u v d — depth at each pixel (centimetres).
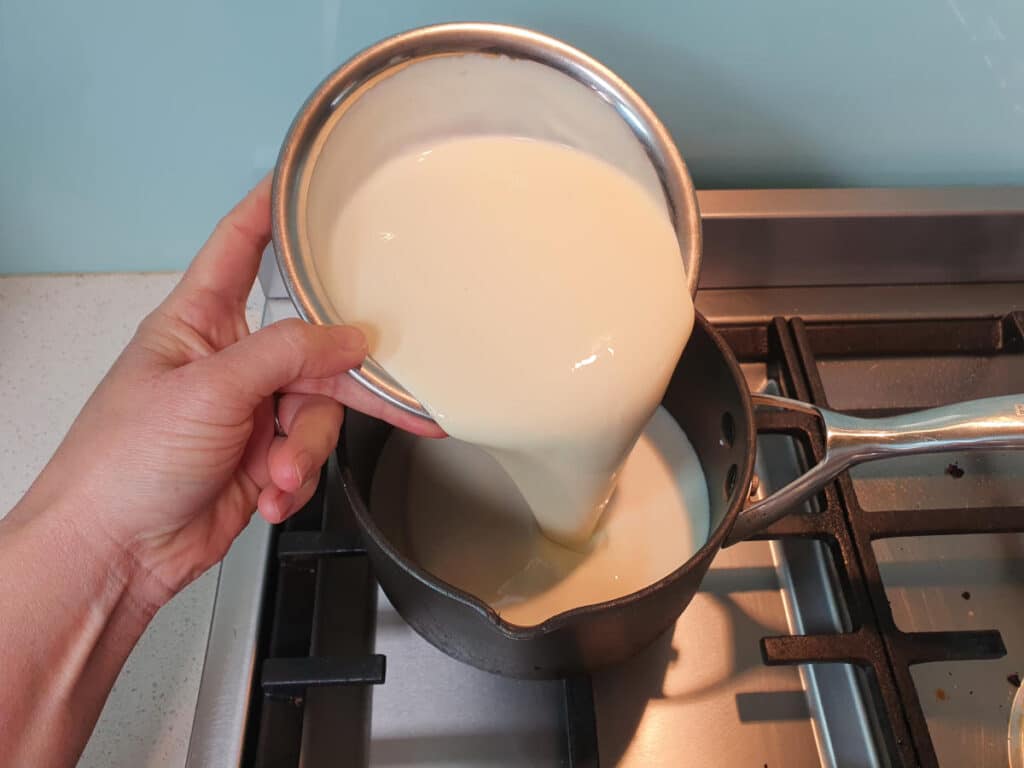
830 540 57
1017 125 70
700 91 66
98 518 48
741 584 61
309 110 42
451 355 44
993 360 71
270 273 70
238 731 51
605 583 57
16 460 65
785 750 55
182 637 58
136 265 76
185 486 49
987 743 55
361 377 43
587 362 44
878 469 66
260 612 55
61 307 74
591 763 49
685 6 60
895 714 50
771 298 75
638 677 57
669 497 61
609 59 63
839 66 64
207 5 56
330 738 54
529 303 45
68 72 59
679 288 46
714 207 70
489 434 43
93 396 53
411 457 64
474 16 59
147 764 53
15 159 65
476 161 50
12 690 46
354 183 48
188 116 63
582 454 46
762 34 62
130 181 68
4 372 70
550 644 45
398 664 57
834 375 70
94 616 49
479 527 60
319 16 58
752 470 47
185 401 46
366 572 61
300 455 51
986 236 72
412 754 54
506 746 55
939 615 60
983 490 65
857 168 74
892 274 75
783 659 52
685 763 54
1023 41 63
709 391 57
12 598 47
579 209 49
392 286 46
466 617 44
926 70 65
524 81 47
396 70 44
